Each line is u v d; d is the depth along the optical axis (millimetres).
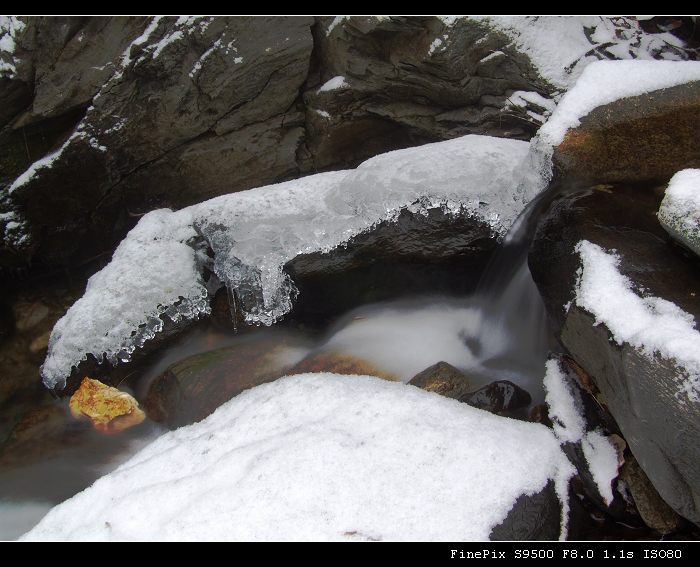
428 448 647
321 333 1080
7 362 1261
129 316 1067
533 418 786
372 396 715
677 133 828
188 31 1229
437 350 992
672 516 650
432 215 1023
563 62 1188
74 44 1202
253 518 591
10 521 892
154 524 607
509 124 1237
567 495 669
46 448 1011
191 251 1151
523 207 967
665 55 1207
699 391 556
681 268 693
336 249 1050
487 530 593
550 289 797
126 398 1029
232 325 1104
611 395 663
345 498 601
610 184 858
